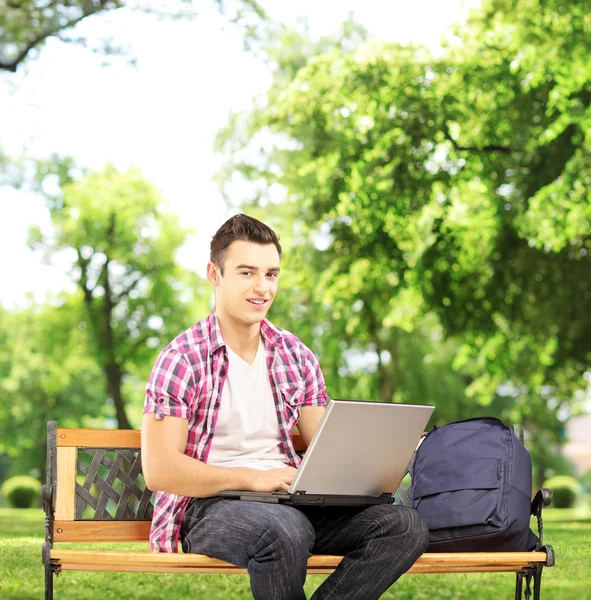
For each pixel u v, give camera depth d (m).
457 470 3.65
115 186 29.83
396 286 18.88
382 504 3.39
